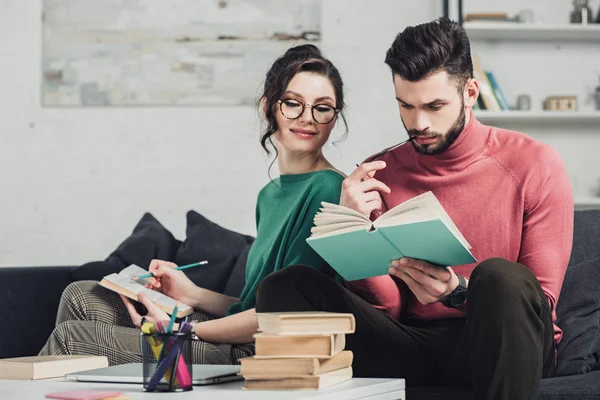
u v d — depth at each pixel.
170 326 1.62
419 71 2.03
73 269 3.06
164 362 1.59
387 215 1.79
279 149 2.54
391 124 4.43
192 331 1.65
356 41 4.45
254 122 4.41
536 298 1.69
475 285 1.71
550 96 4.57
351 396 1.56
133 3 4.44
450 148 2.18
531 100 4.63
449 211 2.20
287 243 2.36
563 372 2.28
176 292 2.73
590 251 2.56
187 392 1.58
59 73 4.47
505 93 4.63
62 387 1.71
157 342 1.60
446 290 1.88
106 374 1.78
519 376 1.66
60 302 2.73
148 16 4.44
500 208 2.15
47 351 2.46
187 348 1.62
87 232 4.45
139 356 2.38
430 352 2.11
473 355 1.72
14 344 2.89
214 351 2.35
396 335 2.09
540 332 1.69
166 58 4.43
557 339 2.12
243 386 1.63
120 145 4.46
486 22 4.47
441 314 2.16
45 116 4.48
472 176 2.19
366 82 4.44
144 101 4.44
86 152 4.47
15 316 2.91
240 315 2.33
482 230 2.16
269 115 2.47
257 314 1.68
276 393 1.53
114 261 3.09
